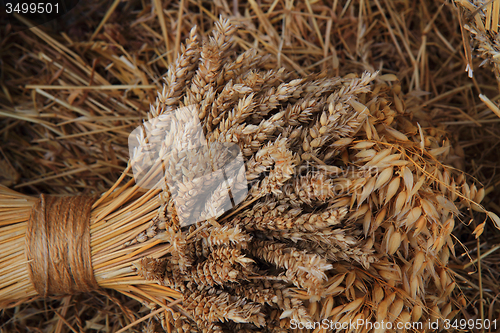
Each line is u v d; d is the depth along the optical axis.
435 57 1.20
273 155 0.94
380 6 1.19
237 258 0.95
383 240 0.99
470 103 1.19
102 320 1.12
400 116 1.06
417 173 0.99
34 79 1.17
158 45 1.19
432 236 0.99
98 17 1.18
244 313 0.96
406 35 1.19
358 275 1.00
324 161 0.99
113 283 1.02
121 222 1.01
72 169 1.17
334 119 0.96
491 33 1.01
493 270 1.11
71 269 1.01
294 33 1.19
